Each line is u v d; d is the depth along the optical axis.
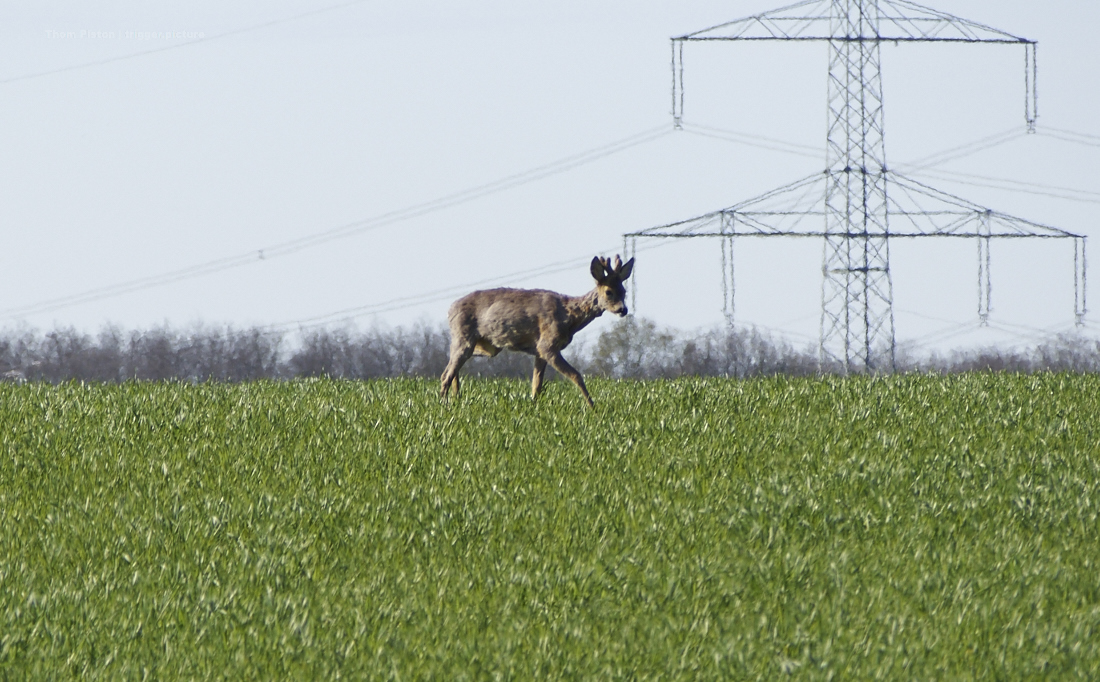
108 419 46.25
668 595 26.78
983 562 29.05
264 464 38.91
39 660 23.27
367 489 36.00
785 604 26.38
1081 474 37.41
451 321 51.16
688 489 35.31
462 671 22.80
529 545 30.25
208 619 25.38
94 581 27.30
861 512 32.72
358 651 23.75
